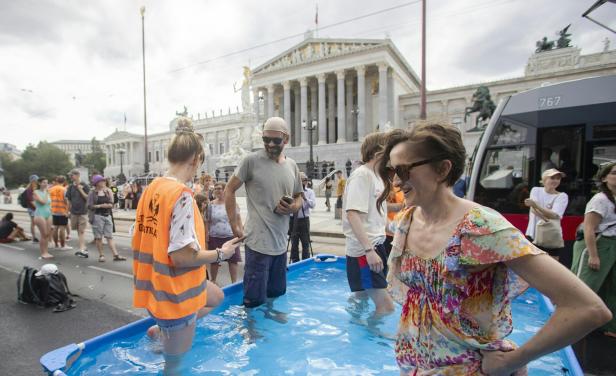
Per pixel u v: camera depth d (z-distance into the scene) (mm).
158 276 2426
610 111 5629
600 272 3914
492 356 1317
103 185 8523
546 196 5387
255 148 36156
